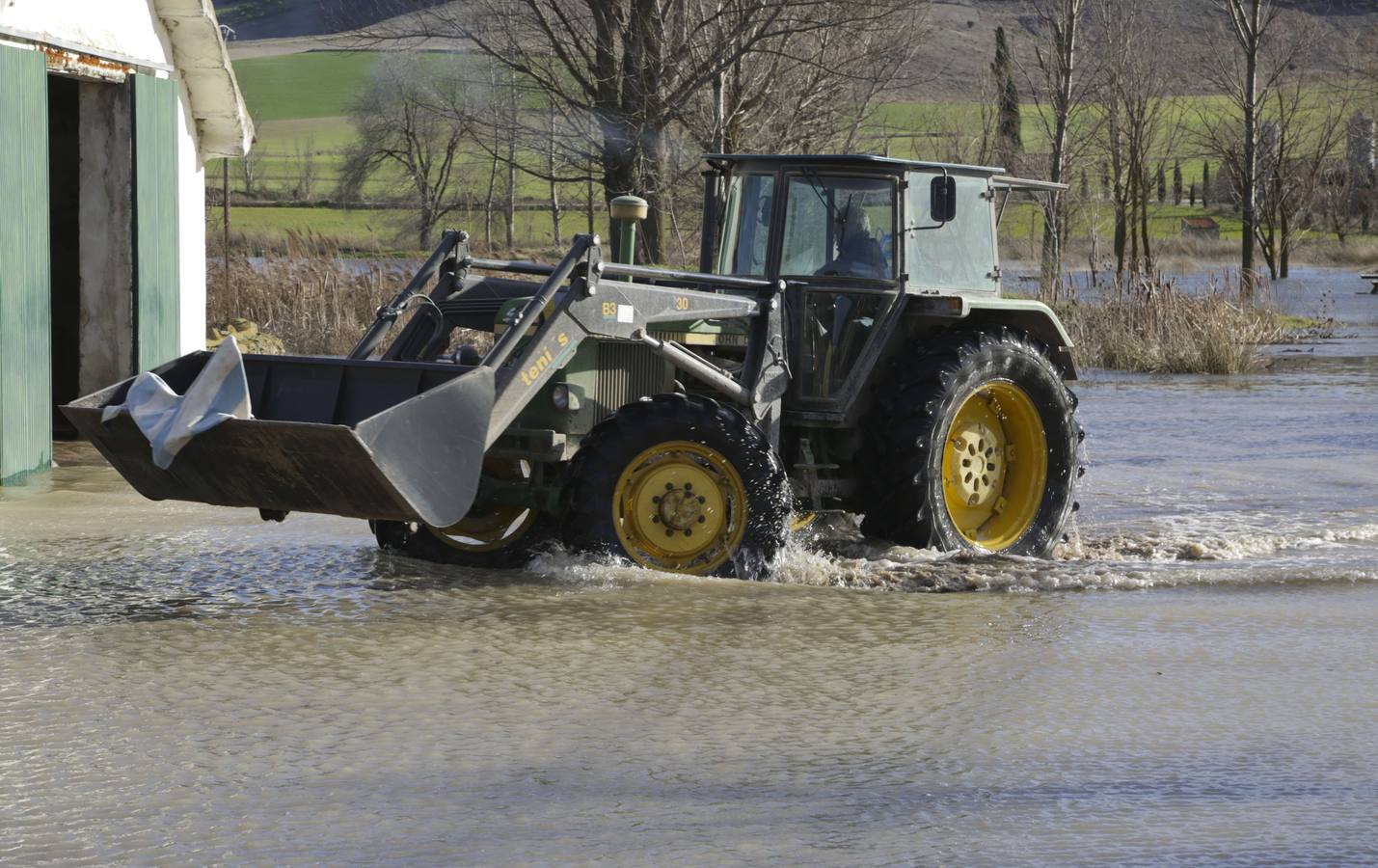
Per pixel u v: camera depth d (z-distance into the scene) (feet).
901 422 57.47
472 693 37.91
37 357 77.97
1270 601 50.24
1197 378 136.98
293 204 515.50
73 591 49.60
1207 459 85.10
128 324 92.53
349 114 468.75
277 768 32.14
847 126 202.90
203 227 104.22
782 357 57.41
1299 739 34.94
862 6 174.60
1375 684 39.88
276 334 139.54
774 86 185.57
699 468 53.26
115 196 91.97
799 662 41.47
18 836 28.19
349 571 53.26
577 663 41.04
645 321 53.01
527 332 53.36
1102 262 239.91
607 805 30.04
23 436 76.54
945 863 27.30
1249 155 248.93
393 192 446.19
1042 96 255.09
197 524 62.95
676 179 180.65
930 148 251.80
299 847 27.73
